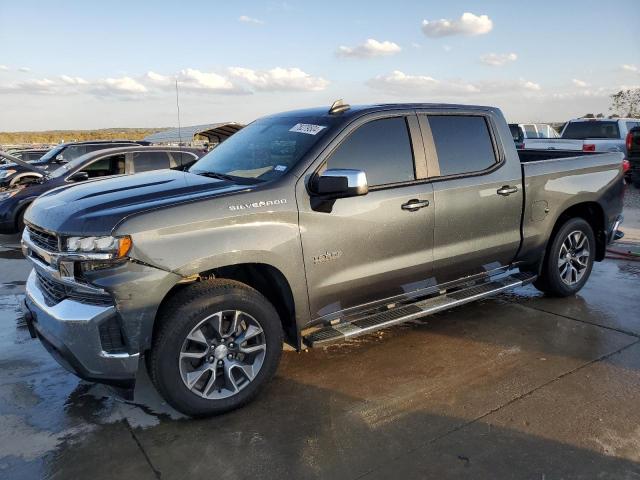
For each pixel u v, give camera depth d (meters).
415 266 4.18
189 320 3.17
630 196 13.04
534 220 4.95
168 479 2.79
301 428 3.24
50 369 4.12
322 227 3.64
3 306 5.67
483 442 3.07
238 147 4.37
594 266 6.88
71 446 3.09
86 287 3.03
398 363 4.11
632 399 3.53
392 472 2.82
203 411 3.30
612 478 2.75
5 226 9.45
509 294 5.76
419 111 4.29
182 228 3.14
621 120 15.04
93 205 3.22
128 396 3.25
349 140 3.87
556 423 3.25
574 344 4.42
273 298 3.79
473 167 4.54
